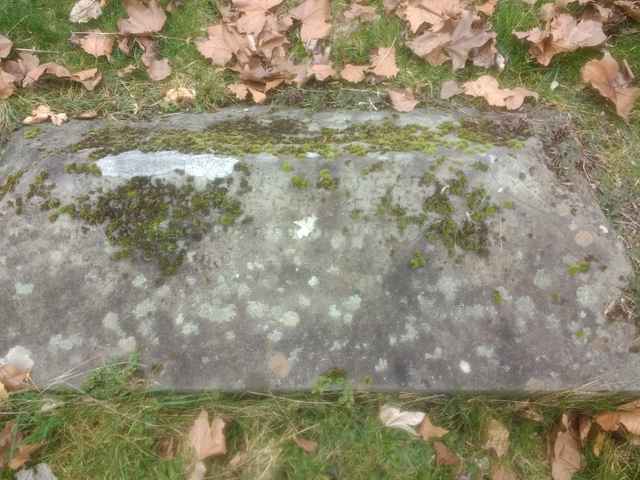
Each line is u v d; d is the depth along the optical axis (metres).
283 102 2.14
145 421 1.63
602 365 1.58
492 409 1.68
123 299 1.63
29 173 1.72
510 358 1.59
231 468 1.63
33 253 1.66
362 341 1.60
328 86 2.19
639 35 2.28
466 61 2.24
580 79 2.20
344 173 1.68
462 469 1.69
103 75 2.28
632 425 1.64
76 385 1.60
